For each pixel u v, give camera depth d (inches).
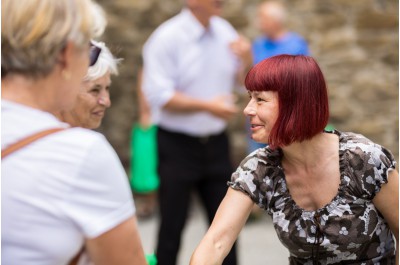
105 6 408.2
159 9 407.5
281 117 116.4
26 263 84.2
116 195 86.7
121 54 409.4
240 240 345.4
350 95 394.0
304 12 394.6
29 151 84.8
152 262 139.9
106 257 87.0
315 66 118.0
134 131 387.2
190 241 344.2
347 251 120.7
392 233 125.3
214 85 248.8
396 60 391.9
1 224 84.0
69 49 86.5
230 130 398.3
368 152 118.3
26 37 84.0
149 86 244.7
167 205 238.5
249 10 398.3
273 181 122.5
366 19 391.5
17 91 87.5
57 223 84.0
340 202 119.0
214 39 248.2
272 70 117.1
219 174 242.2
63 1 85.9
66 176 84.0
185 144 239.6
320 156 119.8
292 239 121.6
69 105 90.4
